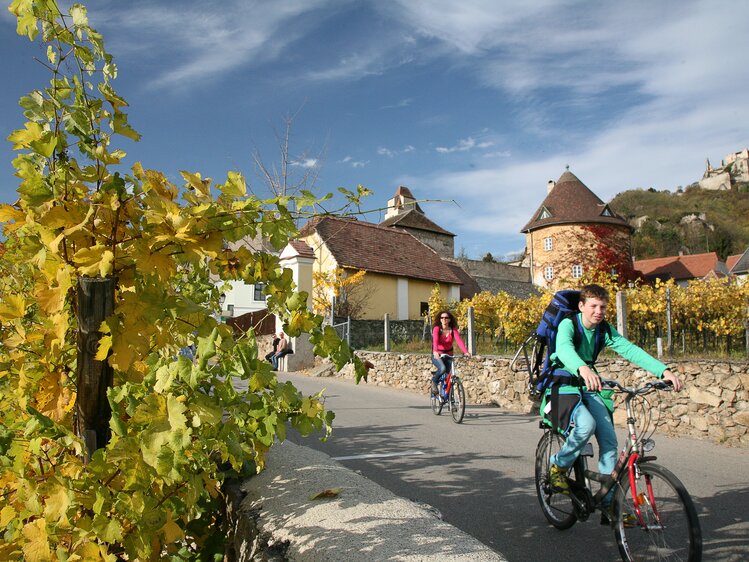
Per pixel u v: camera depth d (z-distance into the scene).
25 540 1.82
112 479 1.71
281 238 1.99
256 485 2.53
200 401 1.63
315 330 2.19
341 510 2.13
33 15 1.76
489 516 4.36
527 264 71.31
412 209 51.69
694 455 6.45
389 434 7.74
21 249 1.83
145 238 1.76
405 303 28.16
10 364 2.08
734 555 3.59
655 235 106.38
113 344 1.71
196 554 2.44
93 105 1.85
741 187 129.12
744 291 10.90
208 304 3.32
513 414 9.80
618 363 8.52
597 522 4.20
